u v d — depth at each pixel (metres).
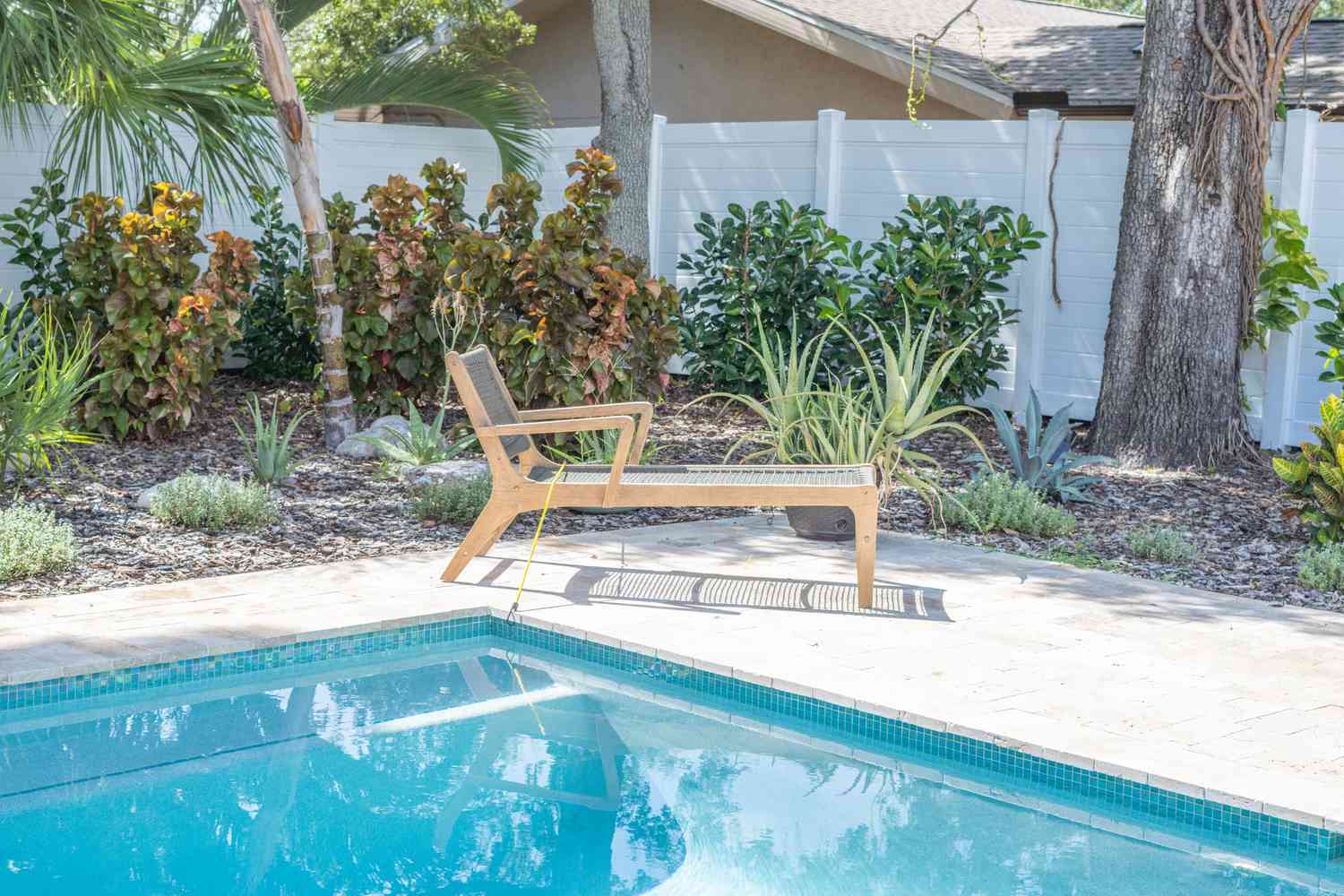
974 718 3.83
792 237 9.20
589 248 7.23
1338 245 7.99
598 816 3.52
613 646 4.67
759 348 9.24
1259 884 3.12
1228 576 5.75
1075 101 11.16
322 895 3.04
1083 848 3.33
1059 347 9.17
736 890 3.08
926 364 8.77
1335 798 3.25
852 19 13.24
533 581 5.44
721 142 10.44
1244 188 7.70
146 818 3.48
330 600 5.03
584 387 7.13
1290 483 6.14
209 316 7.53
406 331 8.10
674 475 5.38
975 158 9.36
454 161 10.66
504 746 4.04
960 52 12.87
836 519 6.23
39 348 7.71
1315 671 4.34
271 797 3.63
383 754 3.97
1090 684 4.17
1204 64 7.64
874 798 3.66
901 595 5.28
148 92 7.50
